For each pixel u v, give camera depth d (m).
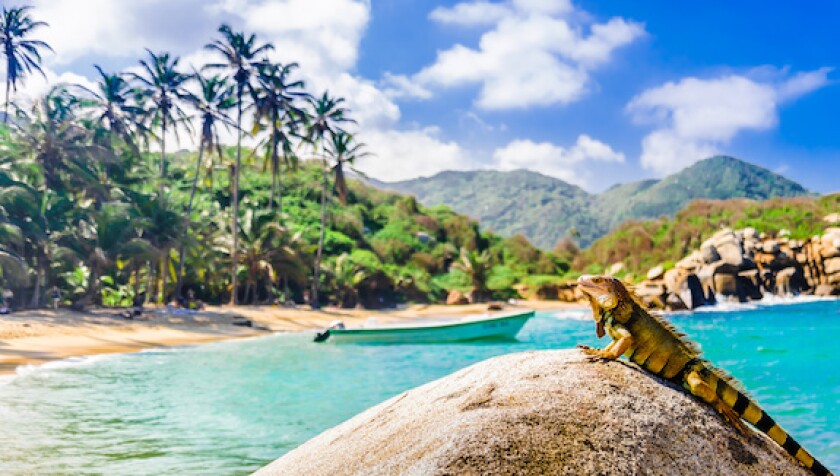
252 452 8.23
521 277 70.31
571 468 2.80
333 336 24.45
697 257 42.16
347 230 68.56
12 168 33.75
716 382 3.40
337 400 12.11
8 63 47.62
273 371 16.64
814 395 11.20
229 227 52.88
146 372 16.42
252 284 52.16
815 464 3.28
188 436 9.15
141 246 34.94
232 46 48.62
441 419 3.23
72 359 19.38
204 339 27.48
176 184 66.69
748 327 25.48
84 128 39.09
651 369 3.51
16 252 31.80
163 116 47.09
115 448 8.41
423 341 23.83
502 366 3.72
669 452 2.99
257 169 80.38
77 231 35.50
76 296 39.75
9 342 22.09
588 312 45.22
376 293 58.69
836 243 42.66
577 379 3.39
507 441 2.91
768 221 53.91
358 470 3.08
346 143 56.50
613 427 3.03
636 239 65.50
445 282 67.19
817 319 28.83
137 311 32.66
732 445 3.18
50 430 9.53
